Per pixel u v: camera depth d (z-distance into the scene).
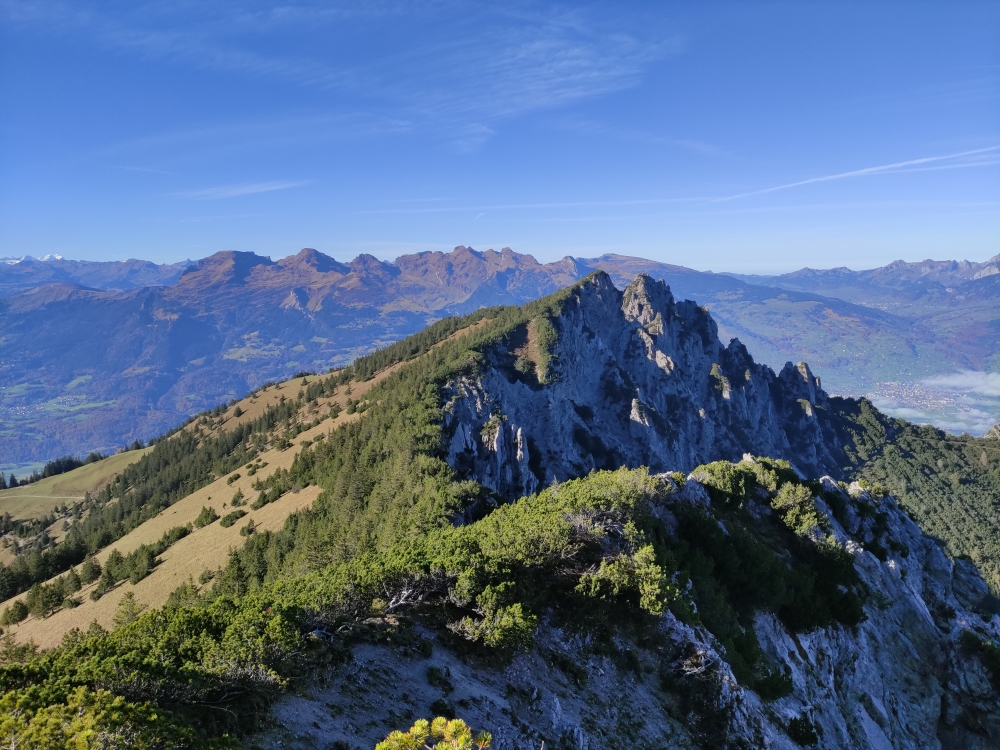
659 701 40.84
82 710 21.28
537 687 36.66
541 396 182.38
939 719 62.19
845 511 84.50
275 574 100.88
